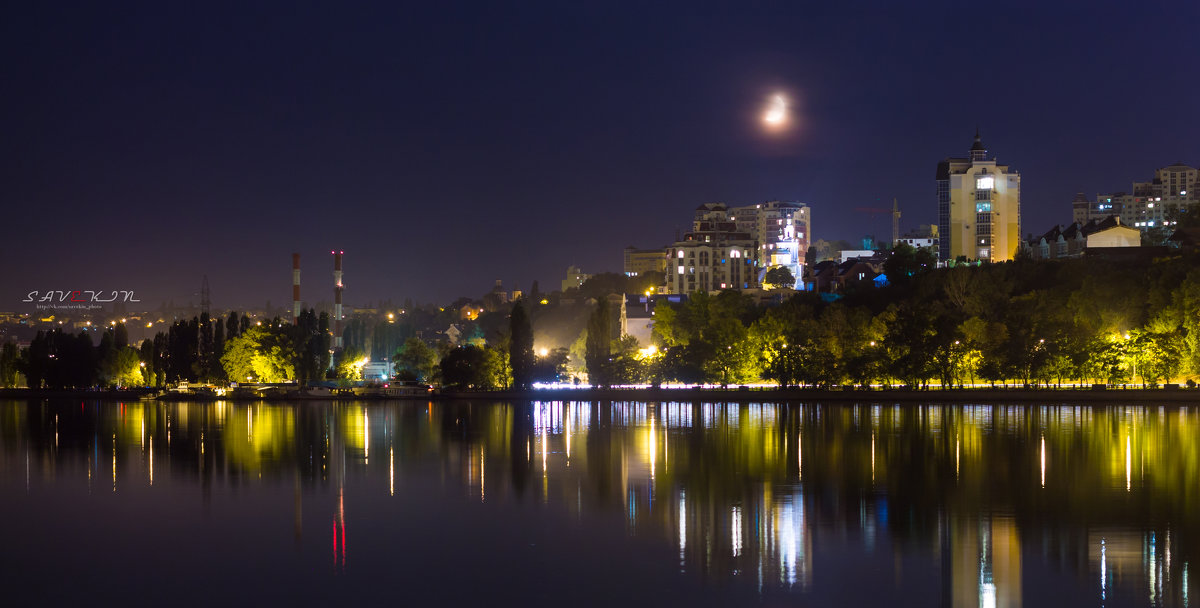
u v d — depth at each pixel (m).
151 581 65.44
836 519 80.81
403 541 74.81
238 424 168.00
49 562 69.75
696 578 64.88
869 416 162.75
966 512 82.62
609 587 63.28
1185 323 188.50
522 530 78.06
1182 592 61.44
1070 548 71.12
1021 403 185.12
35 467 112.81
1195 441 123.31
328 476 104.50
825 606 59.53
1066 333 196.25
